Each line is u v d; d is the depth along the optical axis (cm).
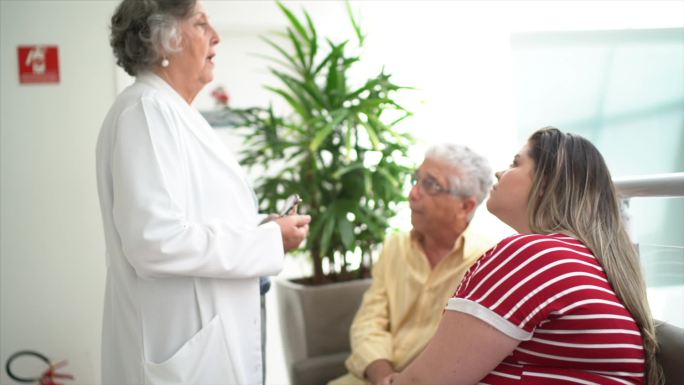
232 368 125
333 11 269
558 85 228
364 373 175
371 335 181
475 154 178
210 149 132
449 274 174
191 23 129
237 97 326
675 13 195
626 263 104
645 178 122
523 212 117
